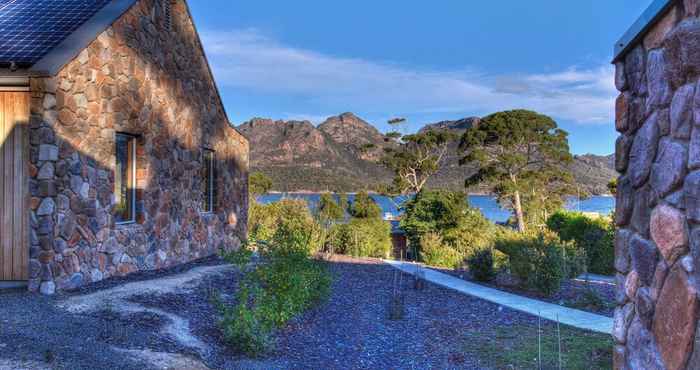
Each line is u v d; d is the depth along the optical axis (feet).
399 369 19.77
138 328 18.98
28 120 23.50
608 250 53.47
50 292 22.50
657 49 8.95
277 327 22.84
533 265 35.50
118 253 27.89
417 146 144.87
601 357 20.83
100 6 28.30
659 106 8.87
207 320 21.63
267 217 61.98
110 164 27.17
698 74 7.57
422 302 32.58
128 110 28.73
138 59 29.68
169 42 33.45
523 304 31.58
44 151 22.67
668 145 8.54
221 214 41.65
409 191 145.38
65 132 23.77
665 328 8.60
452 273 45.37
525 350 22.29
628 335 10.28
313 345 21.77
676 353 8.19
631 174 10.15
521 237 40.91
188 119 35.94
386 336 24.35
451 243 71.15
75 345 16.14
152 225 31.32
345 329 24.94
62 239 23.49
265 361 18.81
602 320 27.32
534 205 116.37
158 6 31.99
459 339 24.22
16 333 16.57
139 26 29.81
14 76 22.68
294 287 24.54
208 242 39.06
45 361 14.43
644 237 9.52
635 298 9.96
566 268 36.24
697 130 7.59
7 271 23.61
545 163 124.36
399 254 81.87
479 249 45.24
